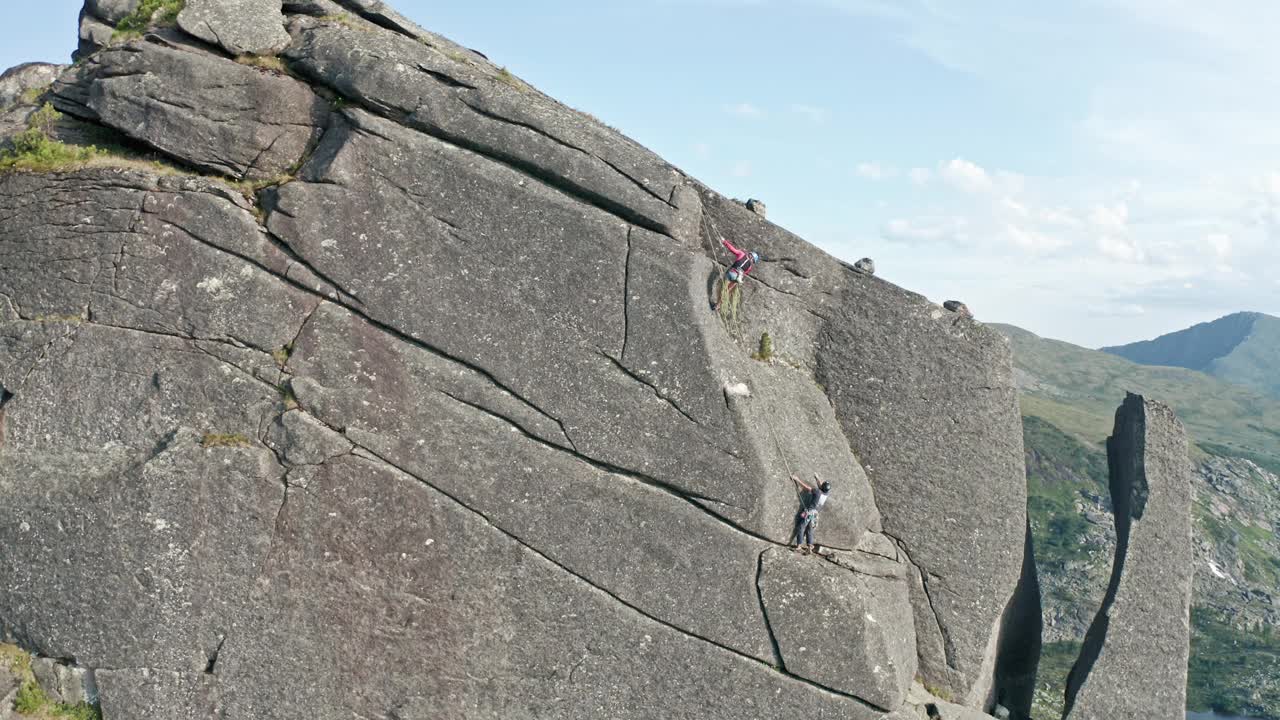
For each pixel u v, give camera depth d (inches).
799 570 760.3
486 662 731.4
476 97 764.6
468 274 748.6
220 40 782.5
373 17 834.8
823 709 763.4
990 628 873.5
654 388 748.6
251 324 740.0
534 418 743.1
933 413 876.6
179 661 717.9
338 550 724.0
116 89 781.9
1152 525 890.7
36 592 727.1
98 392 746.2
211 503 718.5
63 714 722.2
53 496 725.3
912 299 879.1
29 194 771.4
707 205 871.1
